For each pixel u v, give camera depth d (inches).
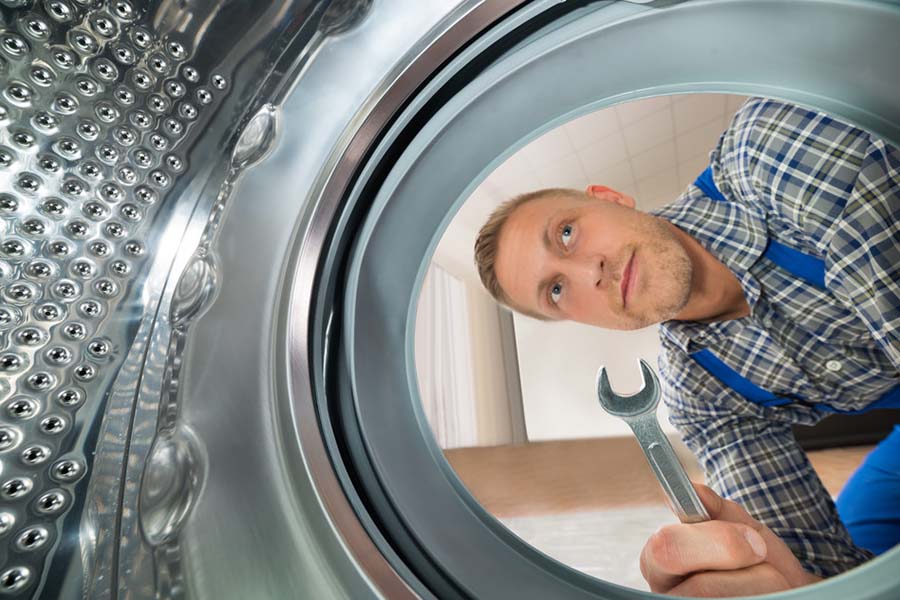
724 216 32.7
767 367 33.7
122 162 12.6
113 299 12.7
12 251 11.2
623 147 61.5
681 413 40.4
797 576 18.5
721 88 13.7
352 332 14.9
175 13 12.1
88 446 11.6
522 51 13.5
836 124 23.4
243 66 13.2
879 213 20.5
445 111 14.3
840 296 24.8
